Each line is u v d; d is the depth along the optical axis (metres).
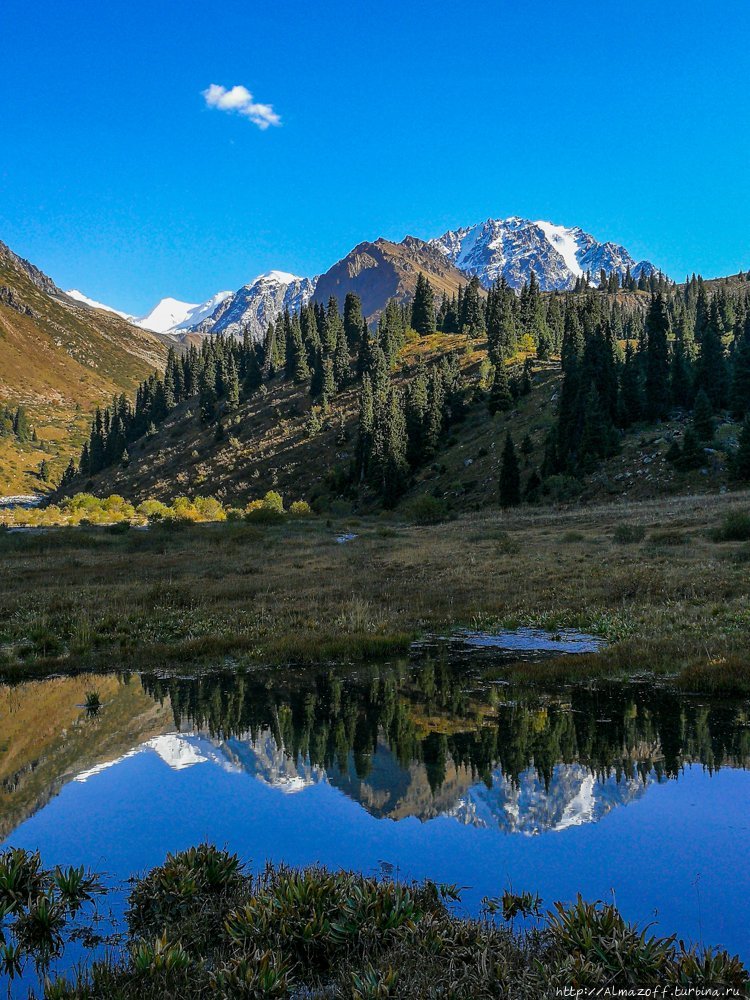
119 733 11.71
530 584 27.64
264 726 12.02
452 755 10.25
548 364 129.50
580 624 20.78
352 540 52.19
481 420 114.94
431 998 4.52
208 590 28.36
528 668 15.54
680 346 102.19
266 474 132.25
